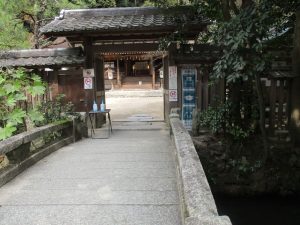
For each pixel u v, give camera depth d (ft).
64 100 34.78
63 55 33.63
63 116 28.84
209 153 29.63
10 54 34.12
